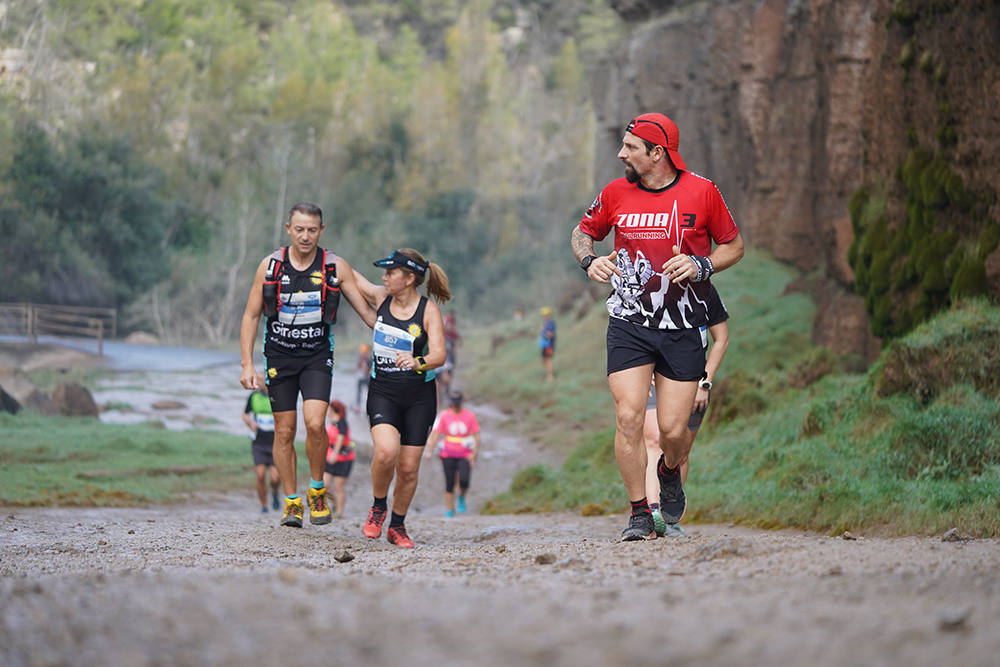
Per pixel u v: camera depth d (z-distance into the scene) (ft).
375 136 597.93
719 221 38.81
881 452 55.11
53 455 108.78
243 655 15.15
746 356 156.66
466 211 579.89
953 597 19.69
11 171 378.32
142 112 506.48
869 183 97.50
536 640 15.69
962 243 76.48
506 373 229.86
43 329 337.93
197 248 469.57
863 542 34.35
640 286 38.47
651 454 49.19
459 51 649.61
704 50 233.55
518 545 43.34
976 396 58.03
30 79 436.35
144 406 183.83
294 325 47.21
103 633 16.90
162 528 52.06
